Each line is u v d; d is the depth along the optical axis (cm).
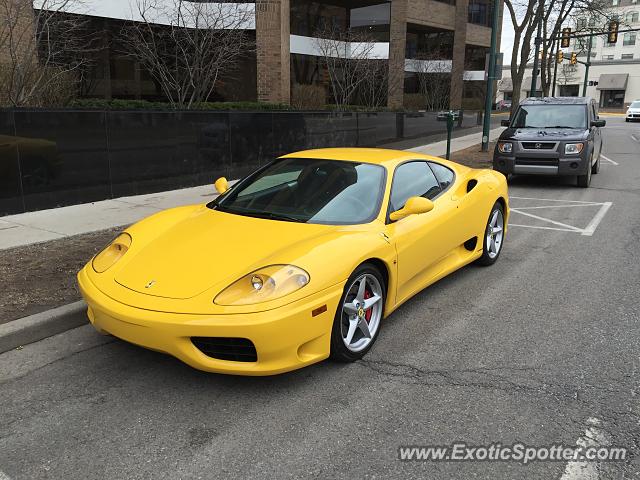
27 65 923
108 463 265
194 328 296
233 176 1127
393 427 294
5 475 257
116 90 1609
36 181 781
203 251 352
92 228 690
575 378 346
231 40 1423
